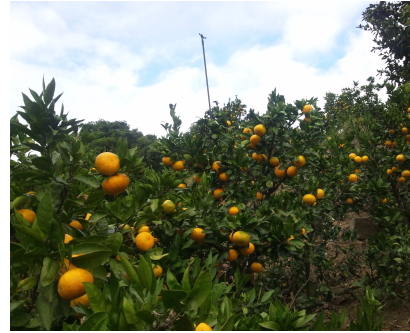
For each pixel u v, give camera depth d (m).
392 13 7.93
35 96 1.78
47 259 1.31
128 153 2.15
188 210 2.94
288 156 3.78
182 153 4.22
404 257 3.90
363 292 4.32
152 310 1.32
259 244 3.24
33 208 1.86
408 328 3.50
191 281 2.28
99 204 2.84
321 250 4.34
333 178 4.80
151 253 2.36
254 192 3.80
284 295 4.27
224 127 4.95
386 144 6.12
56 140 1.83
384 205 5.07
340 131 9.35
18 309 1.51
